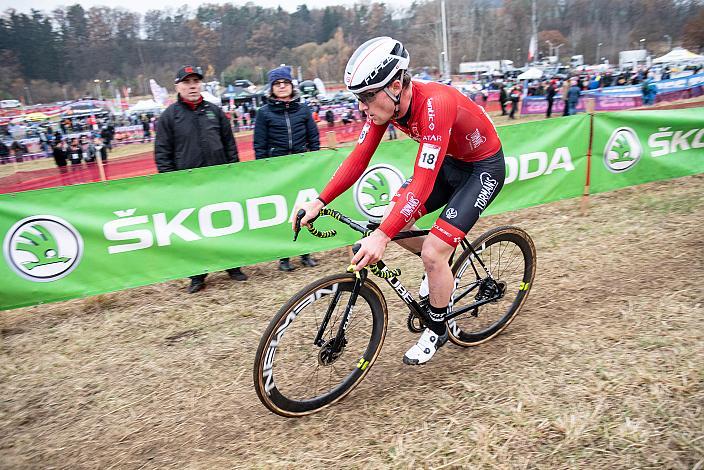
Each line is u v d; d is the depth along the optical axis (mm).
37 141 20797
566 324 2994
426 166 2170
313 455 2133
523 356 2709
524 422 2189
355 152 2469
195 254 3947
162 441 2330
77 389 2822
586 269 3760
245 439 2287
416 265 4156
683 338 2703
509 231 2879
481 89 28219
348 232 4387
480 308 3049
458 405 2357
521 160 4715
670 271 3578
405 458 2059
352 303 2393
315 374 2621
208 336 3320
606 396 2303
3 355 3258
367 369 2535
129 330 3486
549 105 16141
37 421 2564
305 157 4148
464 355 2795
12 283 3504
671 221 4613
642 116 5184
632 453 1970
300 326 2748
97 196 3623
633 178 5316
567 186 5004
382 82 2094
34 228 3500
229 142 4242
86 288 3699
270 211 4113
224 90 39188
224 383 2768
